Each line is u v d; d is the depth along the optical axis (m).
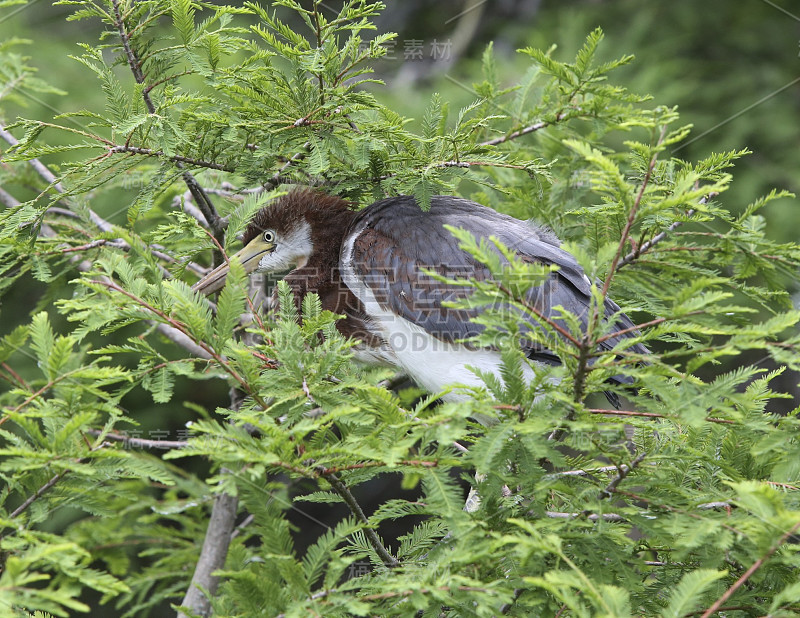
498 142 8.80
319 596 5.35
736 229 7.40
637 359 5.25
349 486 5.95
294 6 7.66
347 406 5.44
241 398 8.72
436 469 5.48
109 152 7.64
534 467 5.50
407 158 8.02
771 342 5.34
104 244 8.23
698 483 6.36
